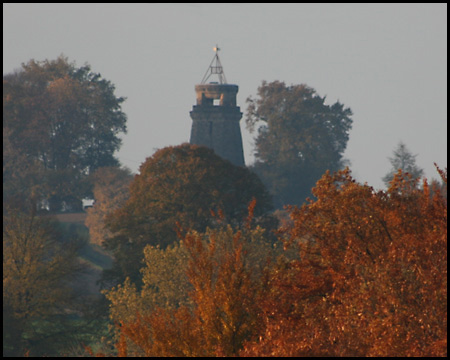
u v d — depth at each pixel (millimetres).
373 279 87625
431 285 82000
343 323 83000
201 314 93312
